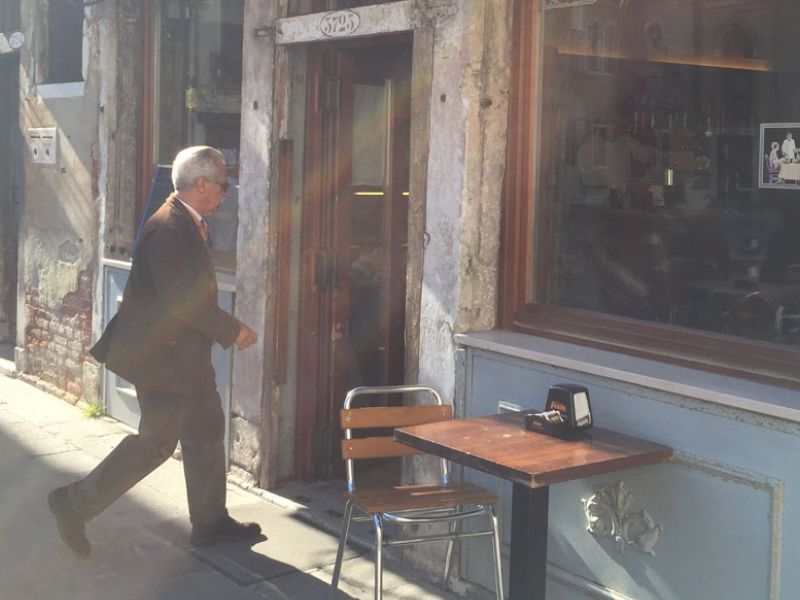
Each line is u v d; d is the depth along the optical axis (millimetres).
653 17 3842
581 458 3109
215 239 6105
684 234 3738
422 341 4395
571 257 4105
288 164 5285
